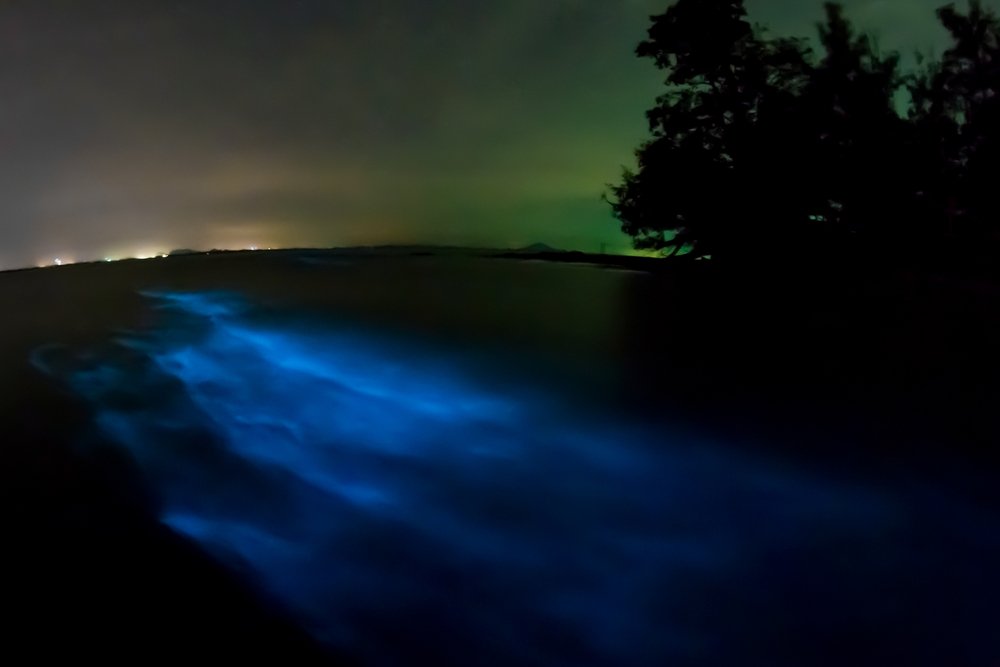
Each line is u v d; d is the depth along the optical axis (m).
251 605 3.23
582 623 3.27
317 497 3.98
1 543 3.47
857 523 3.75
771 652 3.16
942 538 3.66
